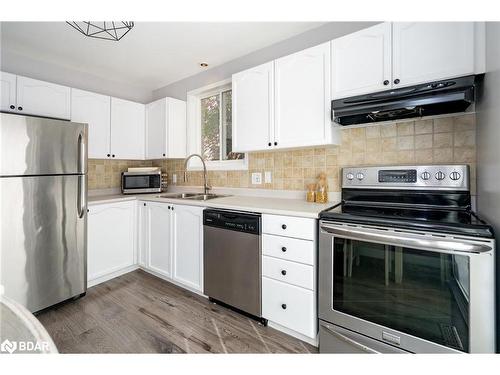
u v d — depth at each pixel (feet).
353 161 6.08
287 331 5.41
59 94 7.72
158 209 8.14
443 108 4.73
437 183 4.82
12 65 7.66
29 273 5.93
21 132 5.73
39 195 6.06
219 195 8.45
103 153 8.89
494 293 3.24
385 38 4.70
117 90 10.31
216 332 5.47
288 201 6.65
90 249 7.57
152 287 7.72
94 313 6.23
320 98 5.57
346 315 4.39
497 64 3.40
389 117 5.35
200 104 10.06
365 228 4.16
